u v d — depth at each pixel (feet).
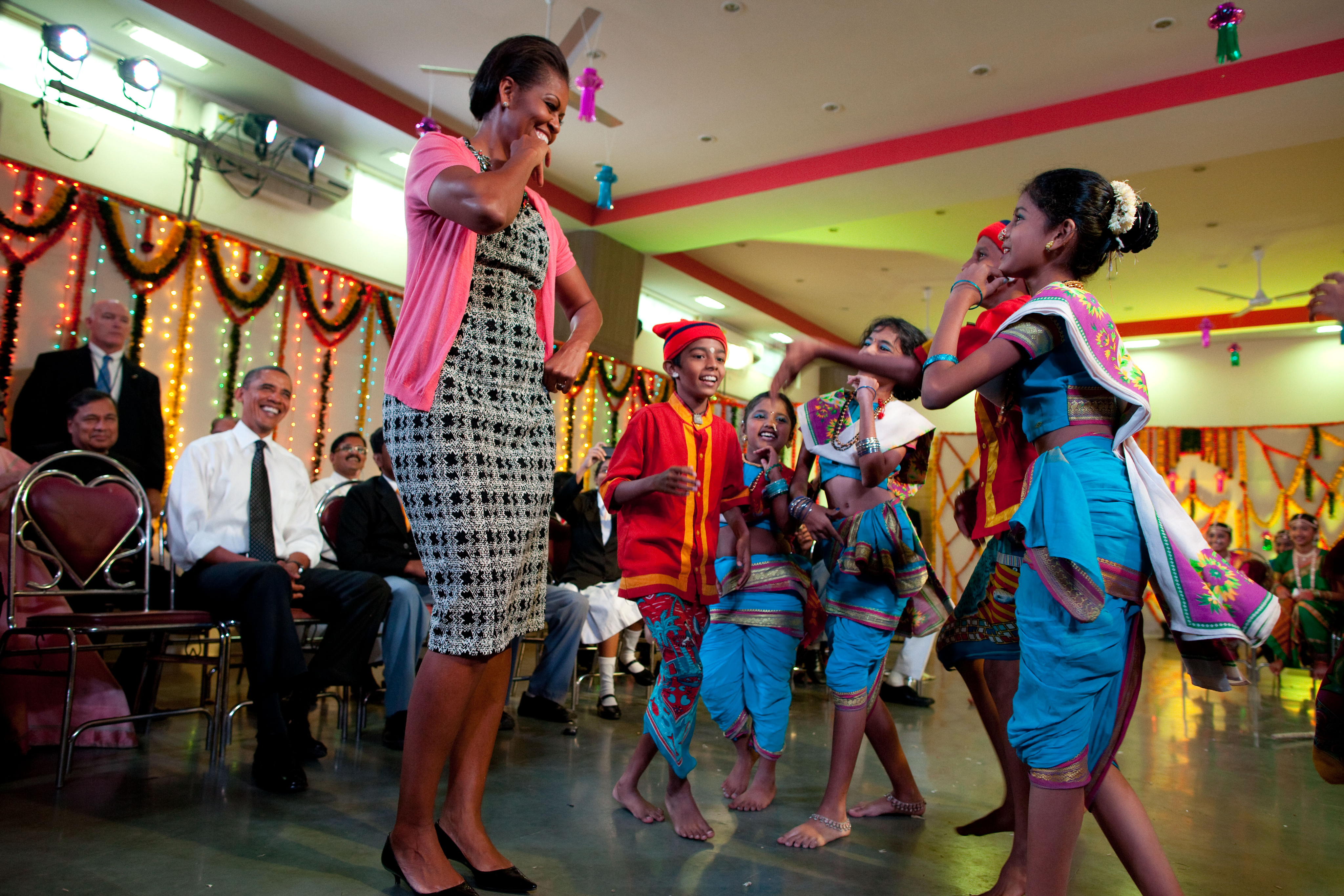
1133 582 4.45
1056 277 4.95
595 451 15.29
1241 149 20.79
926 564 7.39
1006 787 7.07
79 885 5.16
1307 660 19.98
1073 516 4.37
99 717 8.87
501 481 5.27
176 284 18.90
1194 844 7.40
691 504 7.37
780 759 10.23
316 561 11.18
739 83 20.34
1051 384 4.70
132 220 18.29
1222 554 29.55
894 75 19.77
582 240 28.30
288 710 8.97
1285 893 6.22
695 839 6.75
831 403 7.98
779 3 17.42
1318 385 38.19
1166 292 35.19
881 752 7.82
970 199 24.52
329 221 23.00
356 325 22.91
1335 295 5.53
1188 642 4.58
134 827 6.32
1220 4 16.65
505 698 5.79
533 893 5.41
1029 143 21.06
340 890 5.26
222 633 8.53
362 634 9.42
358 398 22.85
